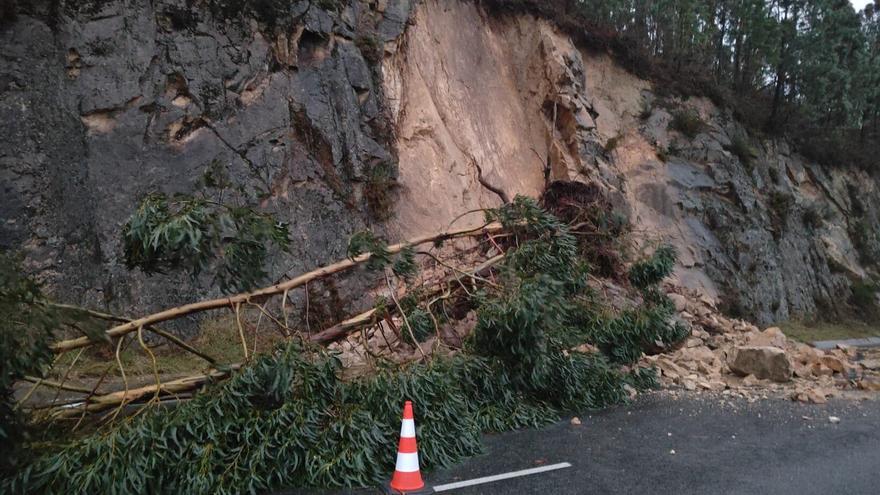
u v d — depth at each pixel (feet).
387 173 41.19
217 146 34.50
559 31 63.57
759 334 39.40
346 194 38.88
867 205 107.86
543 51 59.06
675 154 69.67
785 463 18.43
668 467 17.93
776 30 93.45
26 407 17.74
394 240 40.14
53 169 29.81
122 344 19.47
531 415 22.30
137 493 14.20
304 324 34.04
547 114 57.98
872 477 17.20
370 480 16.51
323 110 39.19
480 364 21.63
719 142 74.08
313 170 37.73
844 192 103.65
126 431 14.94
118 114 32.04
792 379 31.24
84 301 29.09
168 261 18.48
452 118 50.34
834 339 70.18
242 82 36.09
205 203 18.20
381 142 42.09
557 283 21.94
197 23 35.09
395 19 45.50
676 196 65.16
